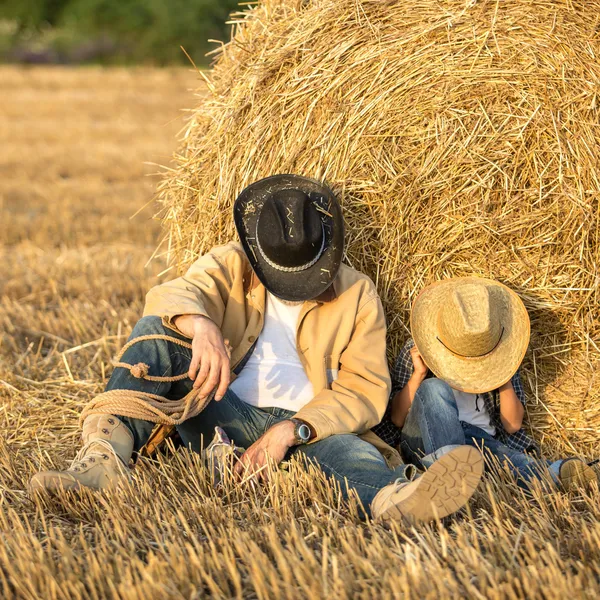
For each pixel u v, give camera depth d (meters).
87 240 12.44
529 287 5.64
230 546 3.92
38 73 37.78
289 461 4.88
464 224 5.58
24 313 8.59
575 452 5.66
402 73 5.64
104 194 16.14
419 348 5.32
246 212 5.38
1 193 15.80
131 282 9.74
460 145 5.54
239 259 5.30
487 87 5.52
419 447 5.11
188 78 37.91
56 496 4.57
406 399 5.41
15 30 61.34
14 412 6.31
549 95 5.46
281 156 5.91
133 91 33.41
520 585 3.55
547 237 5.54
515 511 4.38
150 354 4.85
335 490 4.57
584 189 5.45
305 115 5.83
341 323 5.22
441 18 5.65
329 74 5.77
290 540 3.96
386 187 5.63
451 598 3.50
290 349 5.23
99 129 24.23
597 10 5.53
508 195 5.52
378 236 5.69
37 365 7.30
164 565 3.71
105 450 4.57
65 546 3.88
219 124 6.12
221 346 4.78
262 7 6.41
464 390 5.21
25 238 12.49
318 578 3.58
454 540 4.02
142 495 4.54
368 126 5.67
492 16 5.58
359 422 4.92
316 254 5.03
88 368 7.15
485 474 4.93
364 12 5.79
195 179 6.25
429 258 5.67
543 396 5.77
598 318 5.62
